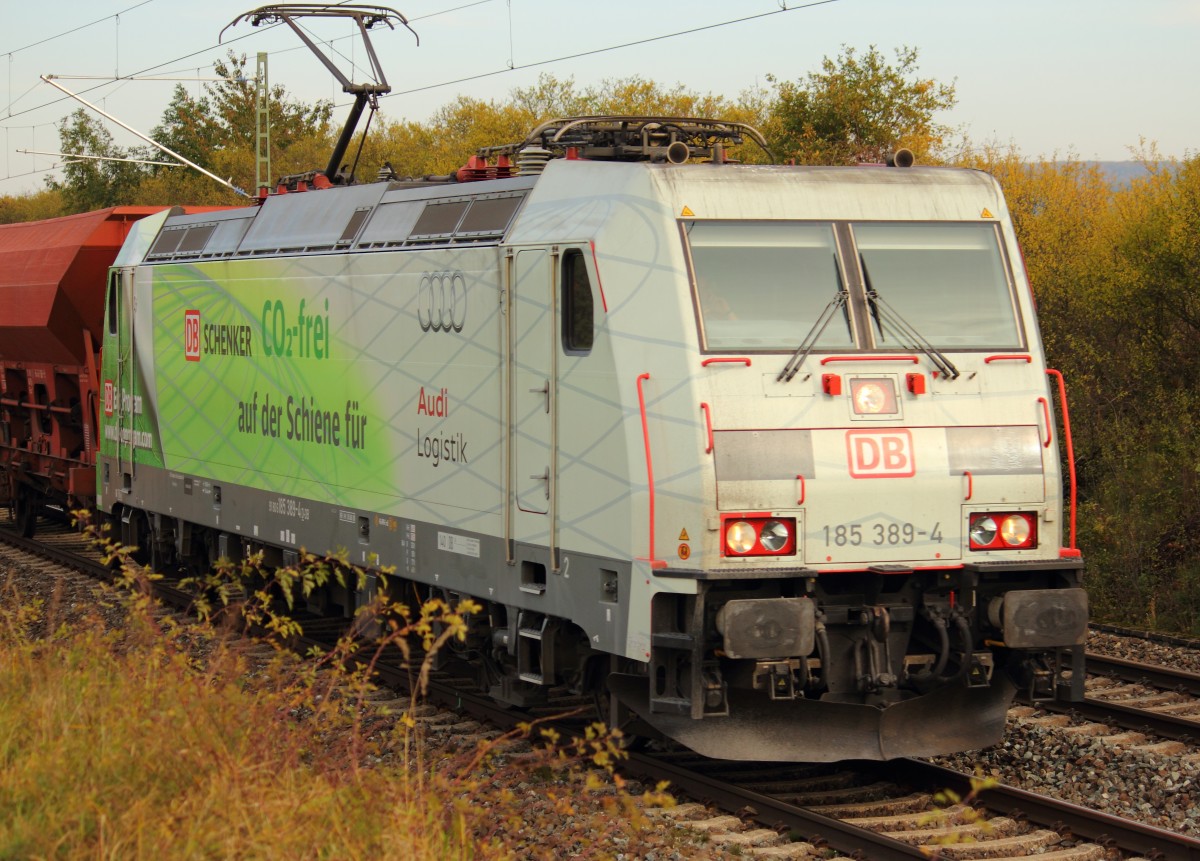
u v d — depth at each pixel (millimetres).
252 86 64500
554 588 9961
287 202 14711
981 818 8766
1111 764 9961
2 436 24250
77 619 14719
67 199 74062
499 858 7051
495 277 10562
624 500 9188
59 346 20578
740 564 8867
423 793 7418
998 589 9695
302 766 7539
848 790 9523
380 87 16828
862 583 9477
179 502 16656
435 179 12828
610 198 9594
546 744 10586
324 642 14875
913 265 9727
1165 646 14625
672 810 8945
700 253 9234
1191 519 17609
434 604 7871
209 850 6191
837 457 9086
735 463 8875
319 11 18219
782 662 9016
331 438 13125
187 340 16297
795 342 9242
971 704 9797
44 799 6680
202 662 10898
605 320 9383
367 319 12453
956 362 9523
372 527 12461
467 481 10992
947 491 9297
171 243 17250
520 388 10312
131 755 7086
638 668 9695
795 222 9531
